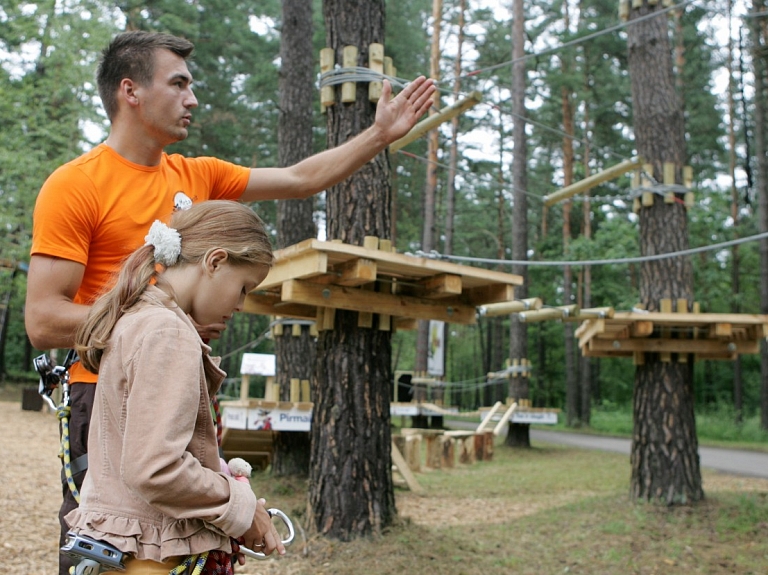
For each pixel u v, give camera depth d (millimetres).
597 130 28656
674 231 8148
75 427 2072
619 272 30500
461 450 13664
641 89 8500
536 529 7152
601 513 7590
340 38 6285
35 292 2070
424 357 21734
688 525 7043
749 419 27812
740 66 6672
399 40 25344
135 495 1644
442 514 8109
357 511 5859
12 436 11344
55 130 14758
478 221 35969
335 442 5930
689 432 7840
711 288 27031
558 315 7004
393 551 5613
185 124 2330
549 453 16453
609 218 28250
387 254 4984
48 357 2129
